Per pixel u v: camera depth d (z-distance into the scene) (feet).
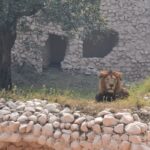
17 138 42.39
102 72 50.16
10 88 79.41
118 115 40.06
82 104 44.91
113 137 38.75
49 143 41.16
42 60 109.40
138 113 41.75
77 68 112.57
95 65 113.39
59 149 40.81
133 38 115.14
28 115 43.21
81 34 102.53
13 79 98.99
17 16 73.92
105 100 49.49
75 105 44.62
